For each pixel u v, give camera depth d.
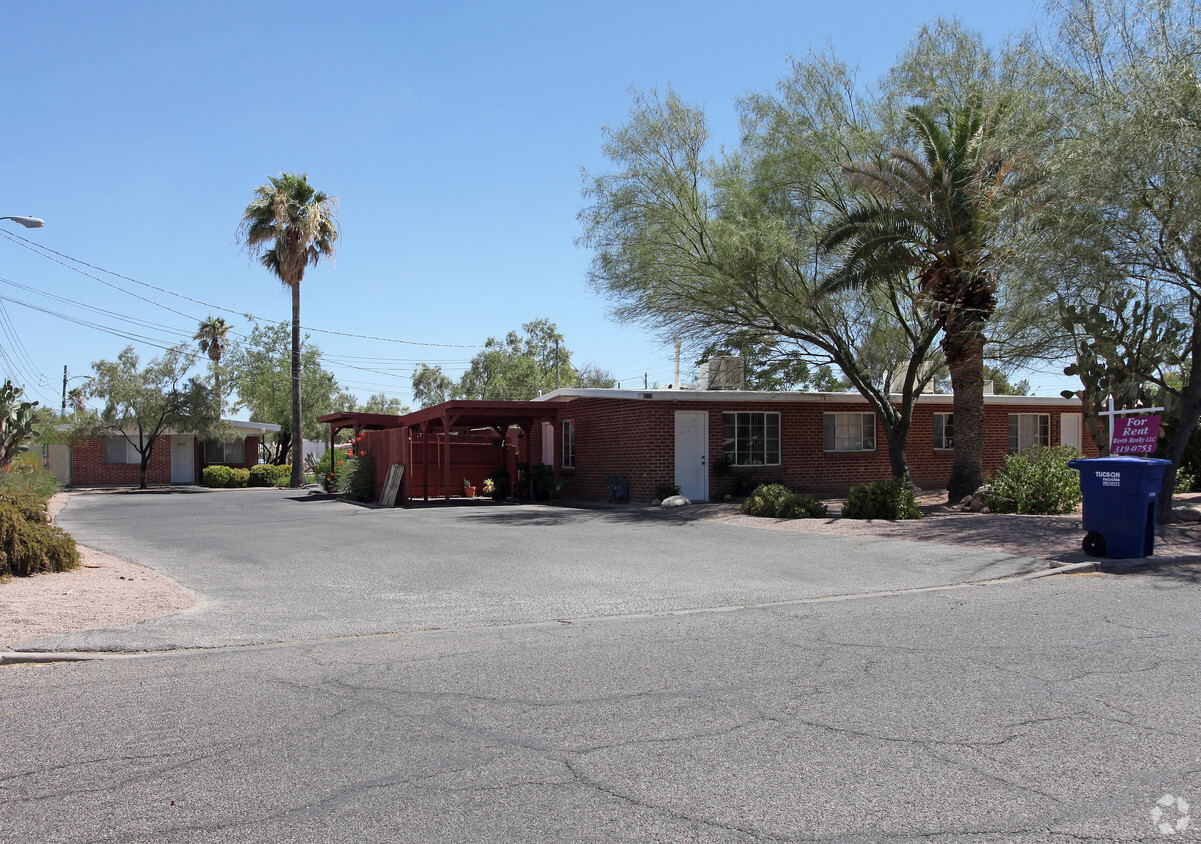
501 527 15.67
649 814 3.68
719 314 18.69
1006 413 25.27
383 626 7.54
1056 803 3.76
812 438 22.61
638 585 9.56
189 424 36.50
